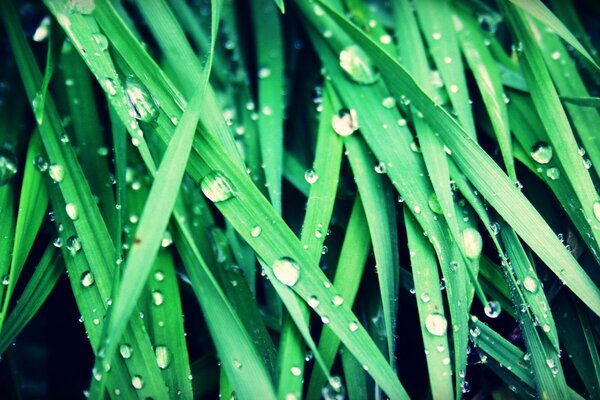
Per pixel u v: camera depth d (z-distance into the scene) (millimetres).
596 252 172
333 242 185
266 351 170
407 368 183
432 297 167
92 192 179
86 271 170
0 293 170
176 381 167
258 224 165
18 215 171
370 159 179
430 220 170
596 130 181
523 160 181
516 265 170
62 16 172
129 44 171
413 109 179
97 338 166
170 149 160
